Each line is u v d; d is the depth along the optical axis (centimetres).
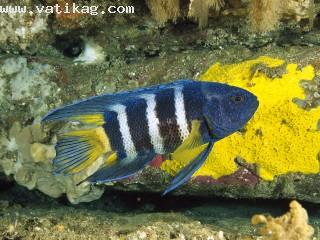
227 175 107
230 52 116
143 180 113
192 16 109
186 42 119
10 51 121
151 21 115
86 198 117
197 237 106
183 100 72
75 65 120
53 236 107
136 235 106
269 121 103
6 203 129
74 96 116
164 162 109
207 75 113
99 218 118
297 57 110
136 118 71
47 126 114
